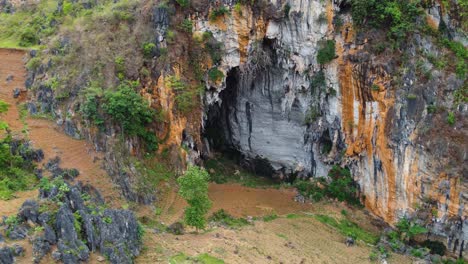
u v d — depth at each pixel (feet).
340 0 130.21
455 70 121.49
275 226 118.83
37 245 79.20
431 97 120.26
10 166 104.22
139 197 111.55
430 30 124.36
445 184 116.78
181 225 108.88
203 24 132.05
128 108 115.14
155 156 123.13
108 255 84.28
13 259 77.05
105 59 121.39
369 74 126.62
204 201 105.50
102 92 116.16
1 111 118.93
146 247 95.50
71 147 113.50
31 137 113.70
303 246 110.93
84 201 93.20
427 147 118.32
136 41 124.98
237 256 98.73
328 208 132.05
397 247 117.80
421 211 120.98
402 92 122.21
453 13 124.16
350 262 107.96
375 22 127.24
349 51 130.41
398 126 122.21
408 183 121.90
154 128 123.13
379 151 126.62
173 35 127.75
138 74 121.49
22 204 88.48
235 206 126.82
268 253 103.50
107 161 111.24
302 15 132.57
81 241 82.69
